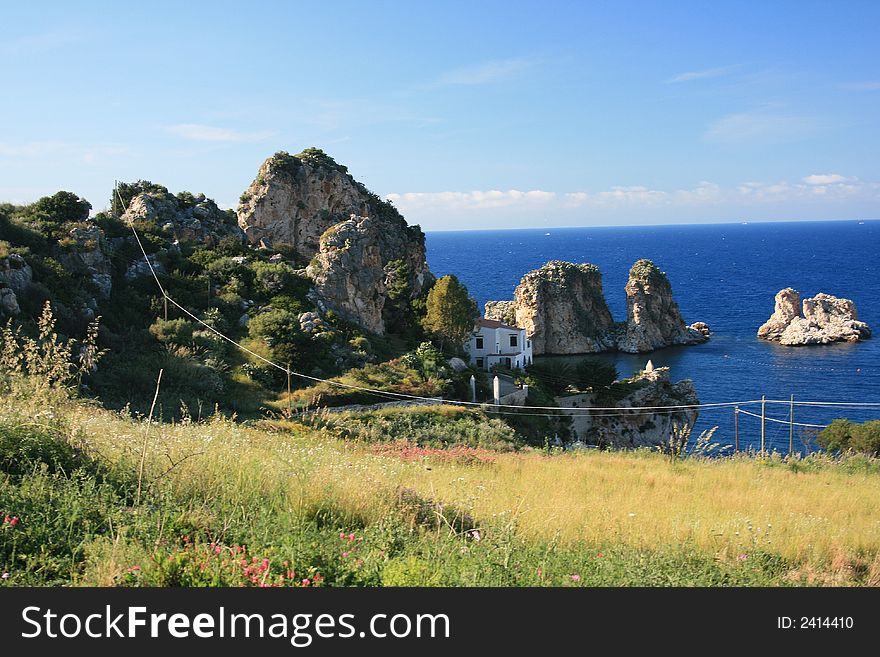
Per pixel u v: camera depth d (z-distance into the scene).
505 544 11.55
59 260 59.47
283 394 54.25
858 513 19.53
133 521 10.34
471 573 9.86
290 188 95.62
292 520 11.23
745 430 84.19
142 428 15.26
